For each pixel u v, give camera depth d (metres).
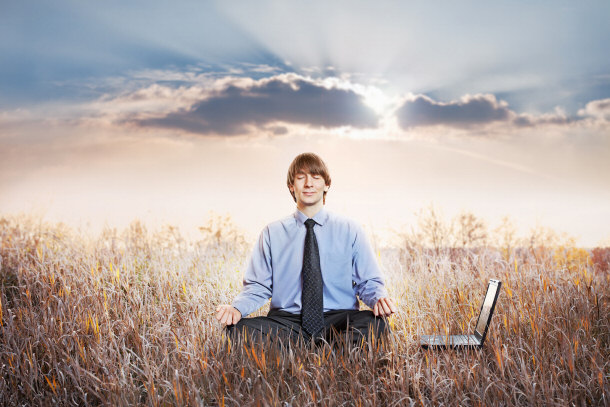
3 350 3.18
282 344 3.00
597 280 4.58
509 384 2.69
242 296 3.36
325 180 3.53
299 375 2.74
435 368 2.90
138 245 5.73
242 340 3.07
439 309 3.88
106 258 5.04
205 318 3.75
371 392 2.73
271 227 3.54
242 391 2.72
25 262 5.05
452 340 3.09
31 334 3.43
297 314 3.36
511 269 4.68
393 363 2.91
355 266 3.48
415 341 3.29
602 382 2.67
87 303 3.87
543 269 4.60
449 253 5.69
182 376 2.75
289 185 3.62
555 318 3.48
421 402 2.61
